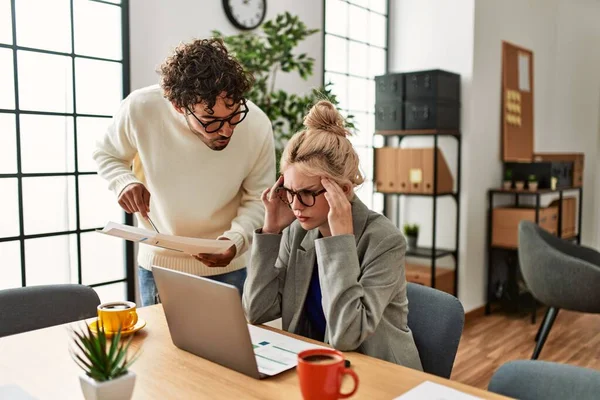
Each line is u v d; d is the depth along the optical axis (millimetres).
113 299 2971
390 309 1465
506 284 4570
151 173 1921
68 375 1207
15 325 1688
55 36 2664
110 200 2936
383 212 4766
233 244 1740
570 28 5547
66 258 2773
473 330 4070
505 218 4375
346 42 4305
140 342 1391
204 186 1933
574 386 1235
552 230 4527
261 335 1428
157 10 2992
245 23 3432
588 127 5691
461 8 4137
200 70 1622
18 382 1172
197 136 1849
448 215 4375
